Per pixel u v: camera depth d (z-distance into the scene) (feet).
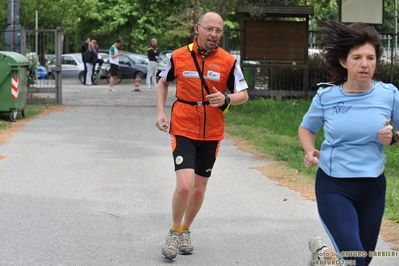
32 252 21.04
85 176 32.89
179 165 19.53
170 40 161.89
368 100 14.53
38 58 72.54
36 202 27.58
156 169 34.96
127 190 30.01
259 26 66.59
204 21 19.39
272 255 20.98
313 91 70.79
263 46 66.95
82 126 51.90
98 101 75.20
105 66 115.14
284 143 43.80
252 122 54.60
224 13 64.23
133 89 98.53
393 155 38.22
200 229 24.00
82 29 176.24
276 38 66.90
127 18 168.66
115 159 37.63
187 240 21.06
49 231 23.40
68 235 22.98
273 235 23.24
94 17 166.20
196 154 20.24
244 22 66.54
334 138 14.78
